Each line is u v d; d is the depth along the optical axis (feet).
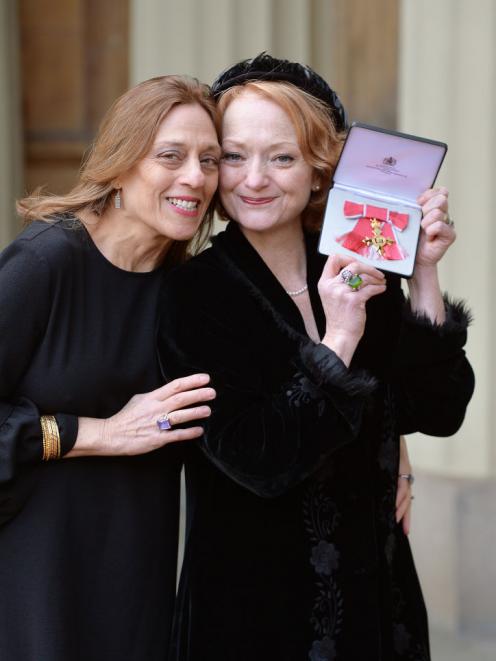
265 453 6.73
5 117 15.03
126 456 7.27
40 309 6.98
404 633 7.53
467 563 13.23
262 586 7.04
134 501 7.30
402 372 7.49
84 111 15.84
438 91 13.00
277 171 7.16
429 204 7.23
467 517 13.19
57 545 7.07
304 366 6.78
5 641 7.06
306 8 14.46
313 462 6.75
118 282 7.30
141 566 7.32
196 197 7.07
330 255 7.16
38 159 15.97
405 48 13.34
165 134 6.94
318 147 7.20
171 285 7.23
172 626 7.48
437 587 13.34
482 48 12.79
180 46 14.01
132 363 7.27
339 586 7.03
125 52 15.69
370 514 7.24
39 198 7.38
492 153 12.84
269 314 7.17
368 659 7.02
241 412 6.91
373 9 14.64
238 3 13.96
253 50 14.03
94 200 7.22
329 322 6.95
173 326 7.11
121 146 6.98
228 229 7.53
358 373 6.79
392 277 7.79
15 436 6.86
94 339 7.15
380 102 14.66
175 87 7.04
